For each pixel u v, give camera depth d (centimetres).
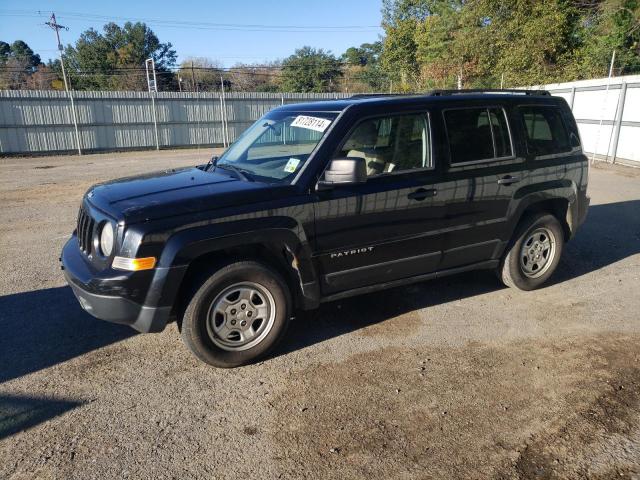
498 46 2734
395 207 410
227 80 7312
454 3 3319
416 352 400
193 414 322
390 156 414
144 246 332
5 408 328
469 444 292
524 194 482
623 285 540
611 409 324
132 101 2670
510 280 507
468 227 455
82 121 2566
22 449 288
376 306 488
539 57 2517
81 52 6788
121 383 357
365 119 404
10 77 7306
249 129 503
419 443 293
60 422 313
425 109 430
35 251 684
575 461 278
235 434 302
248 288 369
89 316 468
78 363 385
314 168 383
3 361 388
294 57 6550
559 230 520
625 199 991
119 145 2686
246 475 269
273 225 362
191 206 349
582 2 2491
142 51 7019
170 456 283
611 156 1545
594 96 1633
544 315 468
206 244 344
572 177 520
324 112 419
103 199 375
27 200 1097
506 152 473
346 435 301
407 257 431
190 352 402
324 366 379
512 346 409
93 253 362
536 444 292
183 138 2855
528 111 492
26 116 2431
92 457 282
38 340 422
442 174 432
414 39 4150
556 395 340
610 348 404
